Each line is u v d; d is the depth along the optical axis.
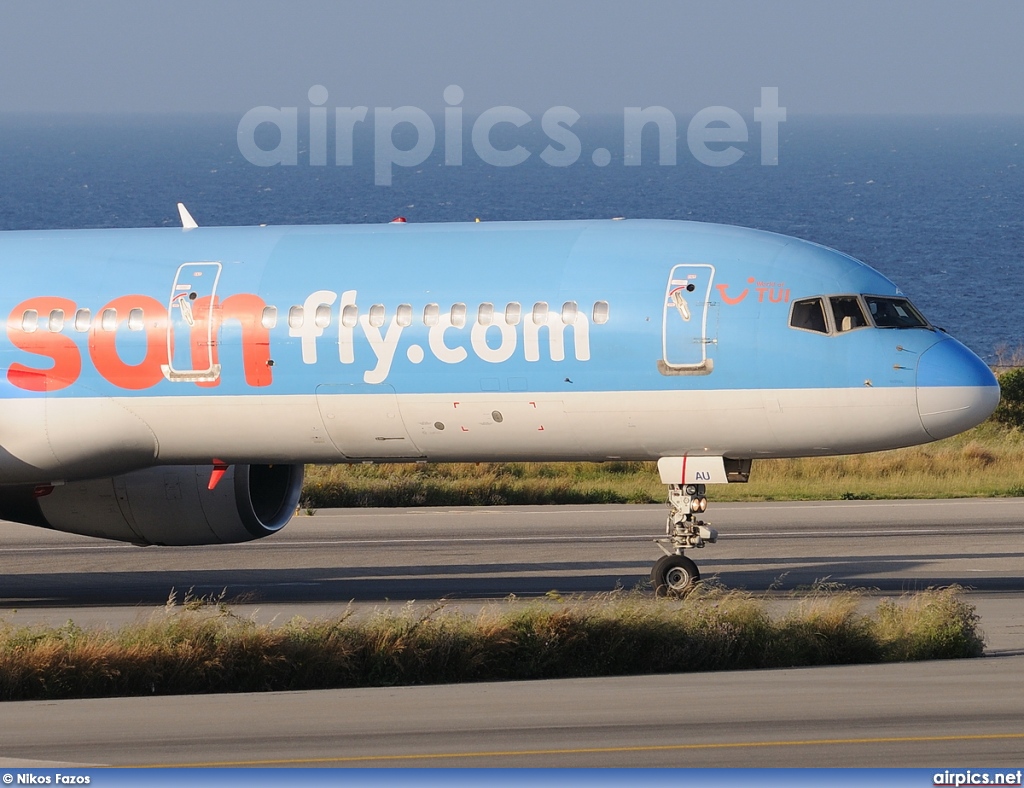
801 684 70.69
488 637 77.62
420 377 96.88
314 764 55.94
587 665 77.19
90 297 101.88
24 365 101.38
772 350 93.56
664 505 161.75
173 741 60.12
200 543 109.06
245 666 74.25
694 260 96.56
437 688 71.81
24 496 107.50
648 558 124.31
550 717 63.47
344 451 101.00
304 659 74.81
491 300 96.62
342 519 152.62
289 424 99.69
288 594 109.50
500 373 95.88
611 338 94.75
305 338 98.06
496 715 64.12
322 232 104.06
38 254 105.50
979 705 64.44
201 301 100.12
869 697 66.69
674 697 67.75
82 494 106.94
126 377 100.25
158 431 101.31
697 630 79.12
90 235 107.38
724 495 166.88
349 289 98.69
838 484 172.62
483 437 98.19
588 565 121.06
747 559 121.75
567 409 95.81
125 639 76.88
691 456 97.69
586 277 96.44
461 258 98.94
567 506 161.50
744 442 95.62
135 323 100.44
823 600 91.56
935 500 160.75
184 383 99.62
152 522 107.25
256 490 114.81
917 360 93.38
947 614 82.44
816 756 55.75
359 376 97.56
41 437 101.06
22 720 64.69
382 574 118.62
